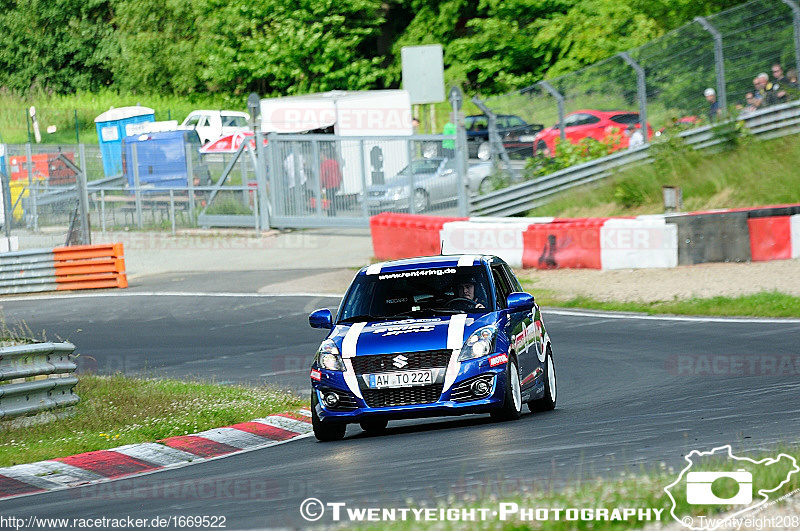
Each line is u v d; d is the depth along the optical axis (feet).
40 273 262.88
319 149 307.17
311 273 255.29
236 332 191.31
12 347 111.55
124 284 259.39
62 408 117.80
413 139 294.25
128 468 95.09
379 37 520.01
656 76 284.82
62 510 74.84
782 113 270.05
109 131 390.63
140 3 522.47
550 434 89.66
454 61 476.54
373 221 261.65
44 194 333.01
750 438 78.54
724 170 268.41
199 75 503.20
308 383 142.72
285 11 480.64
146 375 153.89
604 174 284.82
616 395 116.47
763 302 174.60
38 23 553.64
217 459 97.25
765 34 272.31
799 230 211.82
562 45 437.17
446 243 242.37
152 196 334.44
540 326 112.68
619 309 188.44
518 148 296.92
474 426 100.63
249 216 319.27
